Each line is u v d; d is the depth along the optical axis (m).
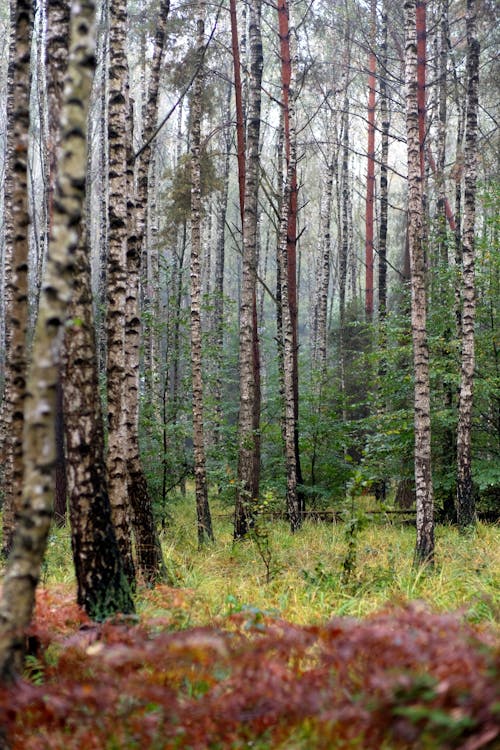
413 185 10.23
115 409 7.80
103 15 20.34
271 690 3.60
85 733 3.61
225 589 8.04
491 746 2.94
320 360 22.86
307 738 3.52
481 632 4.95
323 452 17.38
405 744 3.25
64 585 7.74
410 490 16.67
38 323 3.64
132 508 8.94
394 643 3.49
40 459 3.60
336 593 7.64
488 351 15.18
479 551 10.31
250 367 13.75
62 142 3.71
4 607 3.60
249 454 13.48
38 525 3.61
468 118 12.89
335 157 25.00
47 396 3.60
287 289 15.12
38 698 3.66
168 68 19.05
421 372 10.01
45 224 16.66
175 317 15.69
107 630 4.75
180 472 15.56
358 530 8.62
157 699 3.60
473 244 12.97
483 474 13.85
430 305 15.81
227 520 16.59
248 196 13.83
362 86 28.03
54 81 5.88
